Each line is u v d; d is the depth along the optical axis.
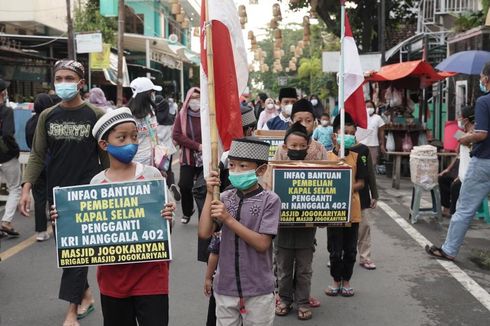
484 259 6.73
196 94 7.71
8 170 7.66
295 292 5.02
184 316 4.99
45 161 5.14
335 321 4.89
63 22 22.58
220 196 3.61
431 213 8.94
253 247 3.41
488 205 8.83
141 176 3.59
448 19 17.88
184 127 7.77
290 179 4.59
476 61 10.85
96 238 3.40
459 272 6.22
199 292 5.59
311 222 4.62
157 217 3.40
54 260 6.73
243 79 4.10
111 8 19.92
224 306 3.51
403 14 23.97
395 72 13.19
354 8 23.00
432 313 5.05
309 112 5.51
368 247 6.41
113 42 23.55
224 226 3.52
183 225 8.42
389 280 5.97
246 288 3.45
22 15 20.36
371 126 12.27
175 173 13.86
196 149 7.82
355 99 5.74
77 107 4.66
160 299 3.47
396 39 24.61
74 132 4.60
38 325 4.81
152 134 6.27
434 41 18.22
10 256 6.90
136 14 32.06
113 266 3.46
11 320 4.92
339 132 5.74
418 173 8.60
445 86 16.55
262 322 3.49
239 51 4.04
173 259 6.70
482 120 6.20
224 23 3.92
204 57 3.95
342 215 4.64
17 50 14.26
